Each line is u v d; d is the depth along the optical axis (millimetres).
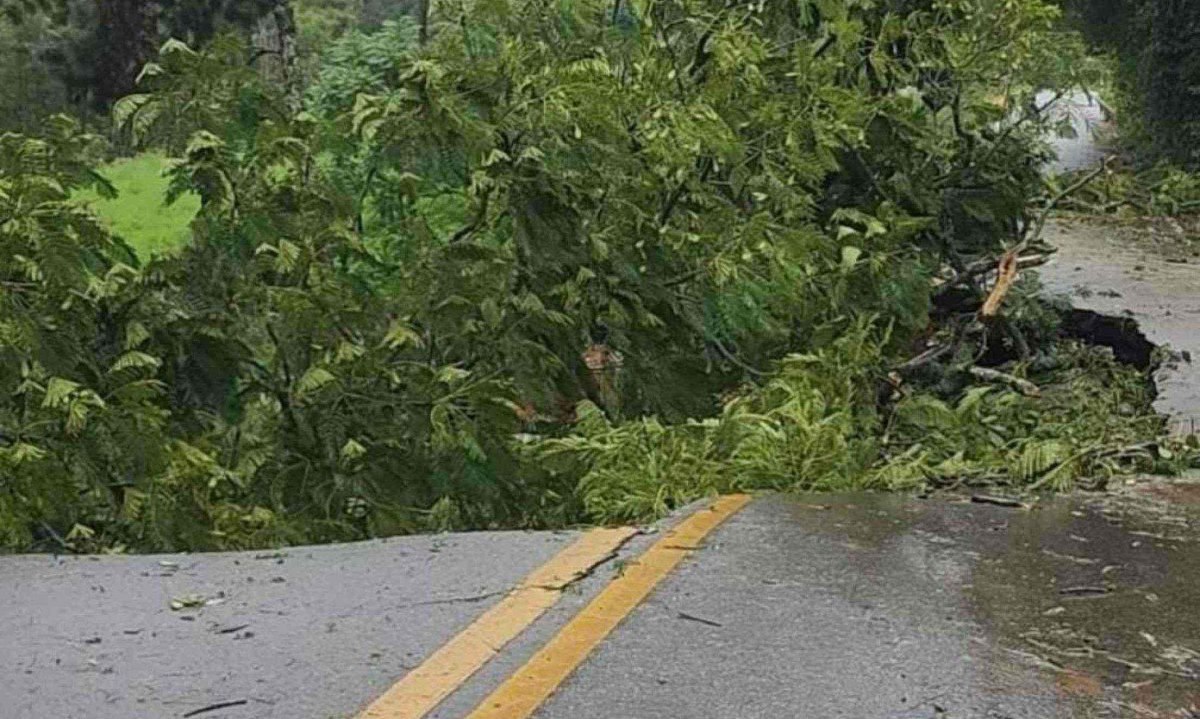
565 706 3652
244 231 7863
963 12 11125
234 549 7078
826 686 3787
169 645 4066
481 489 7508
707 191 9523
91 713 3592
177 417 7680
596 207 8828
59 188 7586
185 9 36500
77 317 7340
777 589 4602
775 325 9234
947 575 4777
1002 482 6312
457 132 8305
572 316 8648
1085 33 29938
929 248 10992
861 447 6664
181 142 8266
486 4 9188
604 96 8750
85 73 36156
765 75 10227
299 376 7852
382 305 8141
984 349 9727
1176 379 8844
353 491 7531
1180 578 4773
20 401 6965
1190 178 20062
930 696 3717
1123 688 3791
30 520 6801
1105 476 6387
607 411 8789
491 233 8594
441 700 3686
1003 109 11508
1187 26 25781
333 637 4141
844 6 10492
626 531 5348
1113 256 14836
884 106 10562
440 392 7629
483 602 4461
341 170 8367
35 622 4246
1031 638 4168
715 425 6898
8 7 35844
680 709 3637
